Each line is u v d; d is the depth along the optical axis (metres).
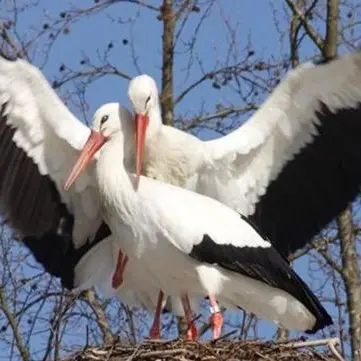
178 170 17.16
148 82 16.95
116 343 15.82
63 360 15.82
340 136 17.31
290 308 16.78
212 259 16.50
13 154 17.09
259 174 17.44
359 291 20.16
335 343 15.80
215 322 16.38
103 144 16.69
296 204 17.55
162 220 16.38
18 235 17.27
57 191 17.20
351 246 20.30
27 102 16.91
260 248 16.66
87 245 17.31
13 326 19.30
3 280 19.42
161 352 15.61
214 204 16.72
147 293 17.11
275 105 17.20
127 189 16.48
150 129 16.97
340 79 17.05
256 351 15.71
